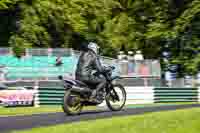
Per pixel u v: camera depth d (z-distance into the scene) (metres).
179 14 42.84
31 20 38.31
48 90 28.14
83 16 42.19
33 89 28.19
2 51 31.05
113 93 19.98
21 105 27.02
